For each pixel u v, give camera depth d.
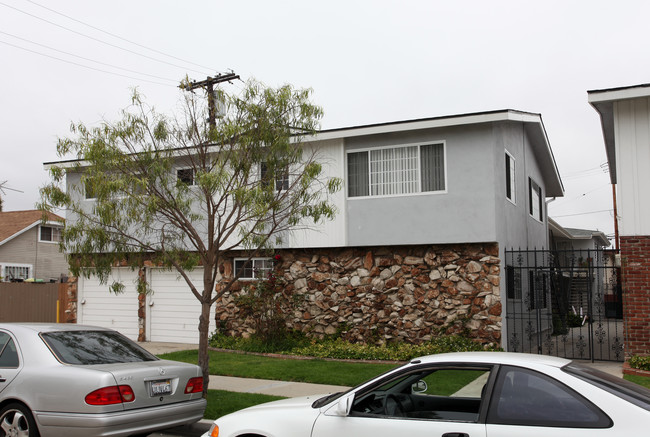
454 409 4.93
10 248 30.59
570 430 4.22
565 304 20.89
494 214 14.07
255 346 15.42
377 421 4.88
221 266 17.06
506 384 4.62
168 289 18.16
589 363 13.20
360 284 15.48
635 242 12.39
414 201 14.88
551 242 28.98
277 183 10.42
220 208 15.68
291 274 16.27
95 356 7.28
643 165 12.42
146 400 6.91
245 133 9.98
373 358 13.83
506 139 15.88
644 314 12.23
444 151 14.72
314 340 15.54
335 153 15.79
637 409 4.15
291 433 5.14
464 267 14.42
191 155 10.85
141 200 9.45
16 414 6.86
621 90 12.36
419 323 14.70
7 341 7.37
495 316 13.97
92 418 6.43
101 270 9.66
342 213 15.54
